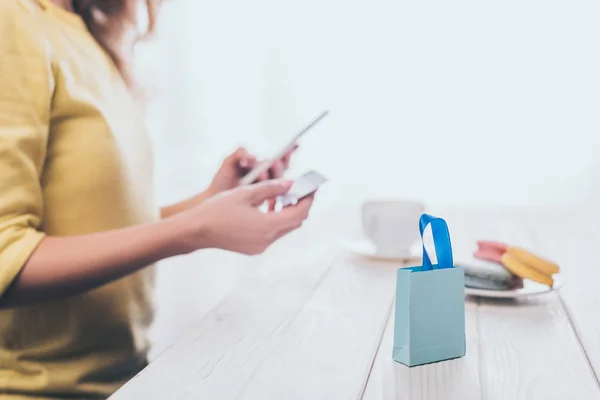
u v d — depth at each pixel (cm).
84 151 102
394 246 120
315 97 237
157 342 244
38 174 95
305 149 239
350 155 235
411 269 73
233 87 243
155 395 64
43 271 86
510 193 226
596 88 216
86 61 109
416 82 228
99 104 106
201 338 80
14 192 88
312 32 234
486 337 80
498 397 63
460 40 223
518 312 90
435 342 72
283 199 100
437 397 63
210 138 247
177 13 241
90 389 105
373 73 230
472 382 67
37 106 93
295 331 82
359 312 90
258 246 95
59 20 109
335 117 235
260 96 242
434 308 72
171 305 252
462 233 144
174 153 248
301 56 236
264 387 66
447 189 230
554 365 71
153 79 226
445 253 74
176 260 251
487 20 221
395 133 231
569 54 217
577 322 86
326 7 232
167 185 248
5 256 84
